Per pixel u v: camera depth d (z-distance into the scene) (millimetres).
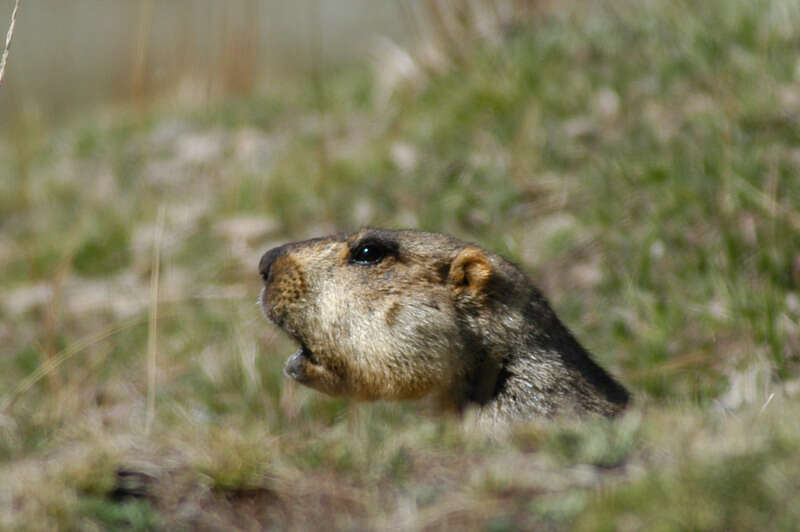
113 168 17703
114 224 15500
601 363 10891
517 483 6098
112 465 6523
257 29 20531
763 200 11992
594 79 15320
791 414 6551
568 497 5867
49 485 6301
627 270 12250
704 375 10648
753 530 5453
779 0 15383
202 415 10859
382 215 14078
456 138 15000
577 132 14367
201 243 14633
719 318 11164
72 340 12820
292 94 19031
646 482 5785
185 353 12297
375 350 7941
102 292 13914
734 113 13484
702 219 12391
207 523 6234
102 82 24219
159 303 13312
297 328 8148
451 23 17484
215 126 18219
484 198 13820
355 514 6180
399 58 17828
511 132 14789
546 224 13250
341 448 6875
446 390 8039
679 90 14609
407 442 6906
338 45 24250
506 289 8117
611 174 13414
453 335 7941
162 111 19562
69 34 25203
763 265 11477
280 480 6555
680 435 6398
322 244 8242
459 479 6340
